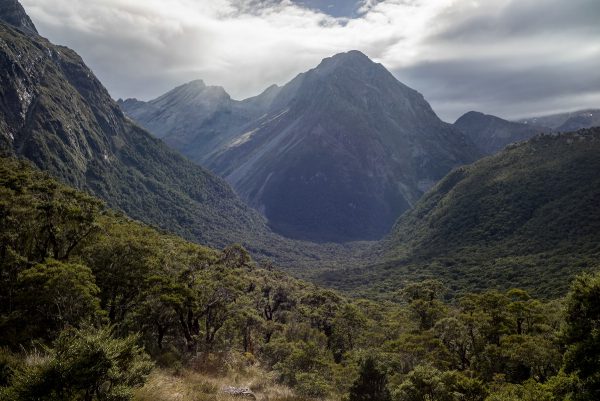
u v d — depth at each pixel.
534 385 26.59
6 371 12.36
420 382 26.48
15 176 48.47
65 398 10.17
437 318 66.44
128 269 33.62
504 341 45.03
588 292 17.36
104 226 41.50
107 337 11.48
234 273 45.41
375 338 67.44
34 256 32.19
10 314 20.84
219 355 33.72
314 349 46.78
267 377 32.16
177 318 35.56
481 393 27.39
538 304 51.88
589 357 16.81
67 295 21.39
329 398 29.91
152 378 17.27
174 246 46.47
